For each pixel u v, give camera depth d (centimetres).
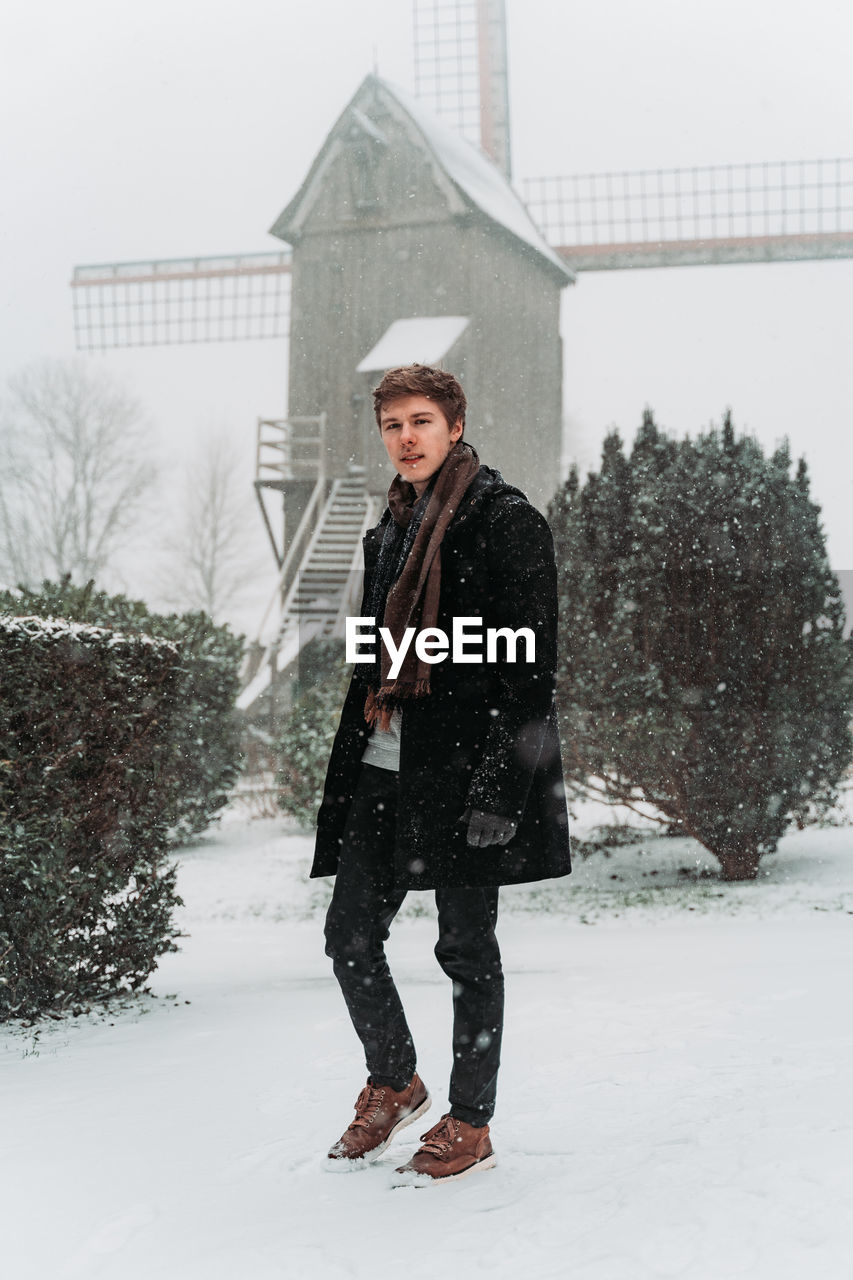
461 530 274
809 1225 210
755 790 1080
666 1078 335
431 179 3344
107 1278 220
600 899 1030
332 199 3406
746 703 1073
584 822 1411
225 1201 258
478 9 4462
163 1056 435
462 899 269
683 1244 208
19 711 544
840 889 998
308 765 1541
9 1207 263
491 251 3431
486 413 3353
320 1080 367
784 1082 316
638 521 1084
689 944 685
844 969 519
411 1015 462
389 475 3316
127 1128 324
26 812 550
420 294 3341
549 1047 393
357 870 279
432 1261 214
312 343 3394
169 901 617
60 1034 514
